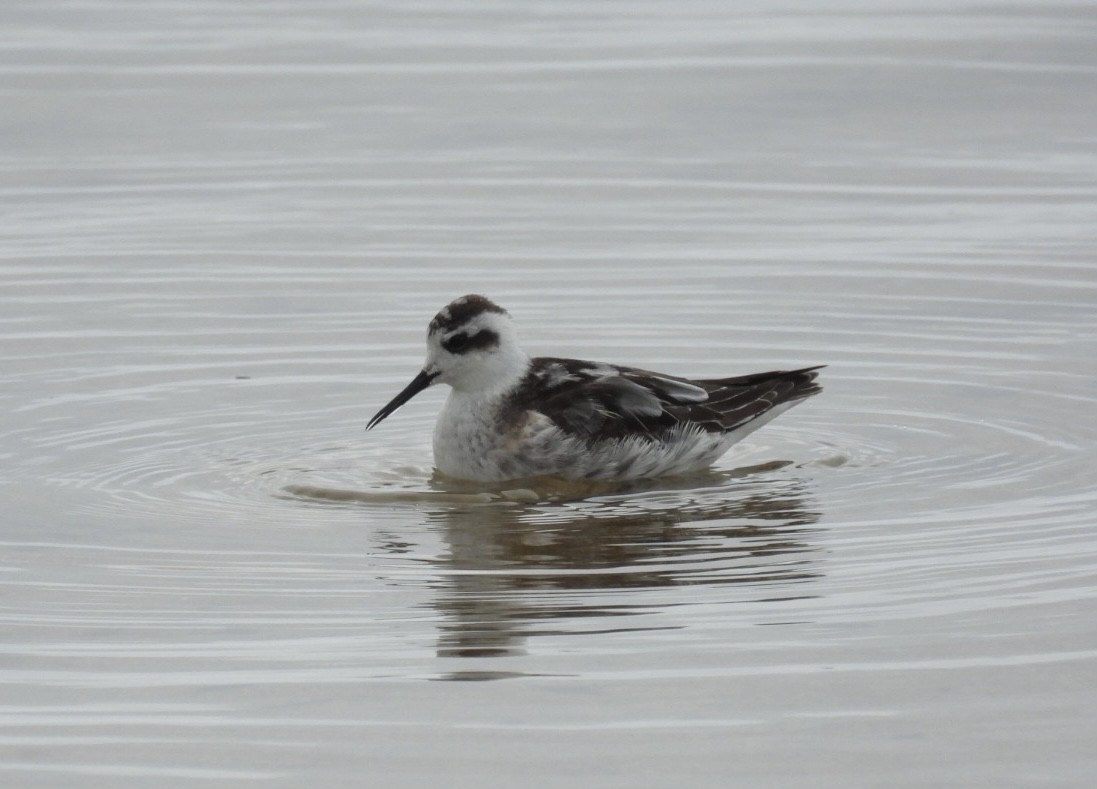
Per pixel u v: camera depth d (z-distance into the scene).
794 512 13.69
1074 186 23.94
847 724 9.73
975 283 20.11
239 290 20.16
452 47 30.41
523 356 14.92
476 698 10.09
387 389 17.11
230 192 23.88
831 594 11.77
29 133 25.98
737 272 20.69
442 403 16.83
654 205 23.34
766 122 26.64
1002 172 24.55
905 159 25.11
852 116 26.89
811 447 15.45
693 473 14.88
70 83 28.16
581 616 11.40
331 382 17.28
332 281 20.48
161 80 28.39
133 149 25.48
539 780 9.11
